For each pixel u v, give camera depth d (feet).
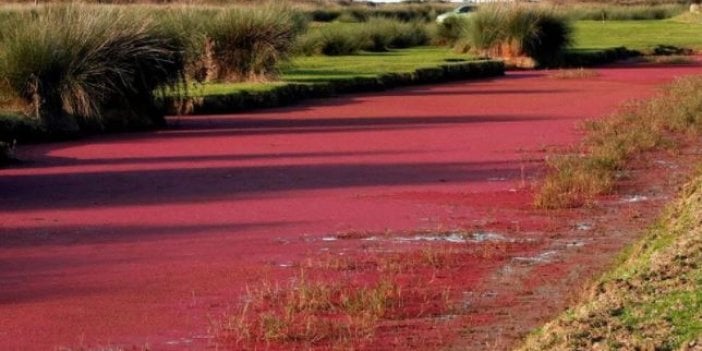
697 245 26.55
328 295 27.22
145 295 27.86
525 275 29.73
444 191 42.34
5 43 62.34
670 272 24.20
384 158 50.70
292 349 23.36
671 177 44.75
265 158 50.85
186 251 32.58
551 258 31.71
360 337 24.09
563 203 39.52
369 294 27.07
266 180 44.75
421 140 57.00
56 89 60.18
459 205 39.63
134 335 24.58
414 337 24.13
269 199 40.70
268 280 29.14
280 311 26.21
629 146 51.49
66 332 24.89
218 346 23.68
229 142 56.59
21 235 34.76
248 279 29.30
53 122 58.90
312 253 32.30
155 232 35.19
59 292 28.19
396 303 26.84
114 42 62.80
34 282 29.19
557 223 36.60
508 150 53.01
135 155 52.13
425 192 42.14
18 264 31.09
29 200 40.65
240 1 100.83
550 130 60.80
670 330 20.08
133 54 63.26
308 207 39.17
